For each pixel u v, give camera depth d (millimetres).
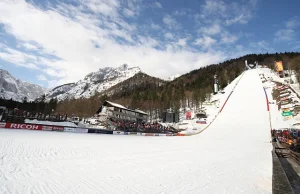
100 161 10445
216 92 110750
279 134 34875
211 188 6934
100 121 59312
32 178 6660
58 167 8469
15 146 12633
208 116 71938
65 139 19625
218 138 38938
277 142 30016
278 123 48906
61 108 87312
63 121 43750
